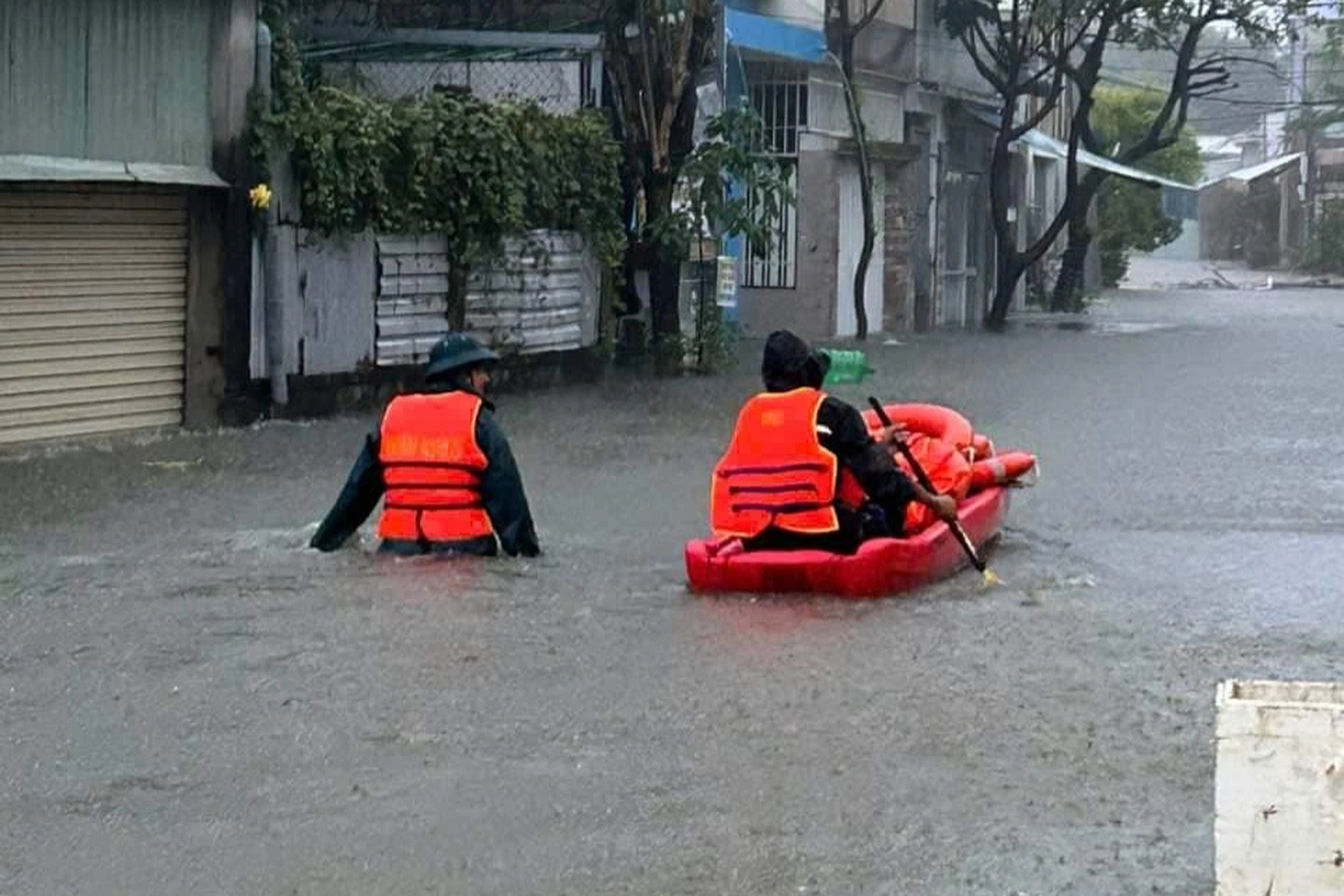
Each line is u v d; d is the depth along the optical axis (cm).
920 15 3058
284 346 1590
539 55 2027
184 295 1520
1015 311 3728
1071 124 3541
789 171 2414
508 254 1838
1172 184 3788
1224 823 436
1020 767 664
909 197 3036
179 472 1328
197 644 830
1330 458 1476
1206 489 1315
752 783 646
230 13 1523
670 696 752
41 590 936
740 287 2777
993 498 1086
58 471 1320
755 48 2445
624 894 549
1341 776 426
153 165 1470
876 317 2994
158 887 555
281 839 593
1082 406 1842
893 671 795
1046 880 559
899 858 577
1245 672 805
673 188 2083
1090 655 830
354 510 1042
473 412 1025
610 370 2070
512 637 847
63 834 597
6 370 1382
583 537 1098
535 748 683
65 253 1418
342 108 1614
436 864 572
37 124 1380
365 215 1655
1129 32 3372
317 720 717
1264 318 3456
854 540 950
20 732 701
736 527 963
